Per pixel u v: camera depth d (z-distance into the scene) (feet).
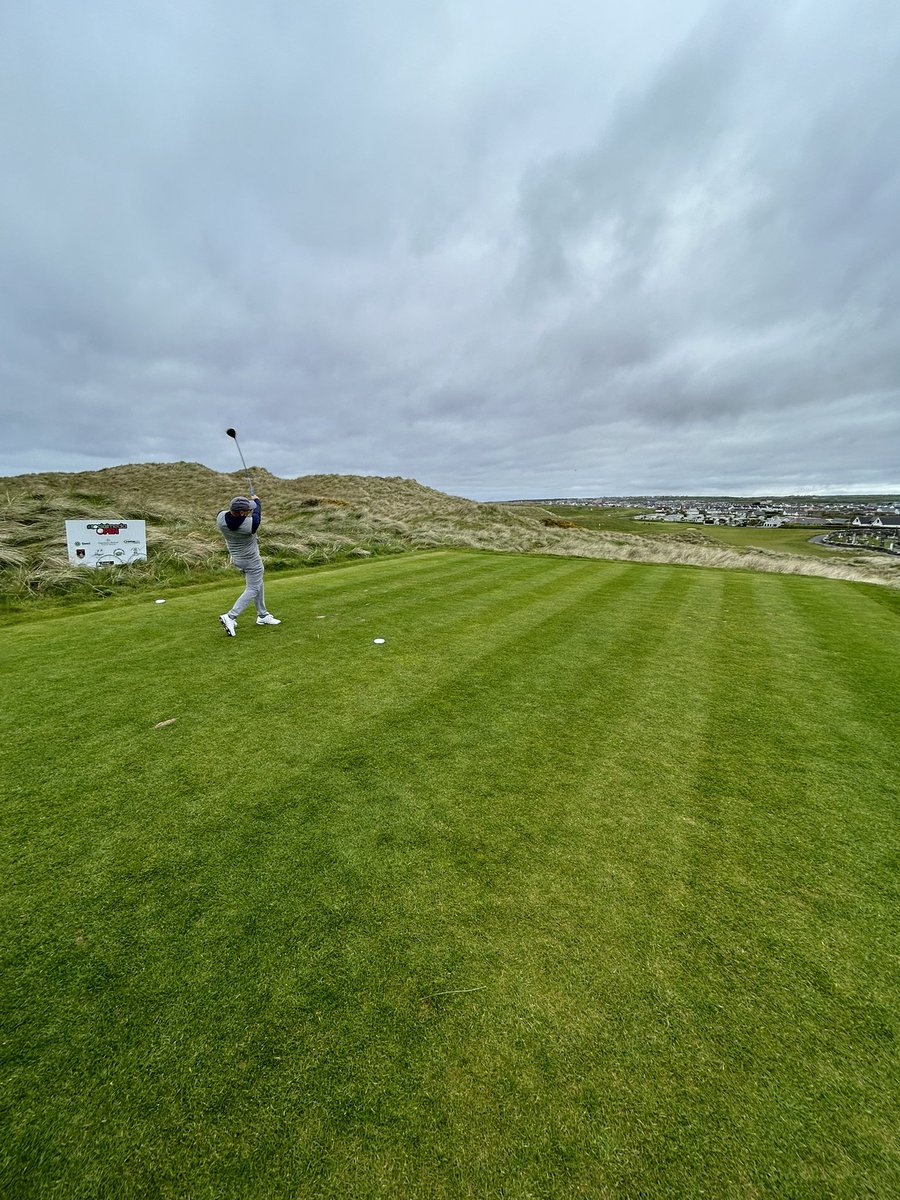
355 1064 5.34
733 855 8.52
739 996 6.11
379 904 7.38
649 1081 5.23
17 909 7.15
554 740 12.30
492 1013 5.87
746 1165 4.57
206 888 7.59
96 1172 4.48
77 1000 5.90
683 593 31.19
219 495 100.01
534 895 7.59
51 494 51.55
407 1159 4.60
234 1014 5.79
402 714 13.57
